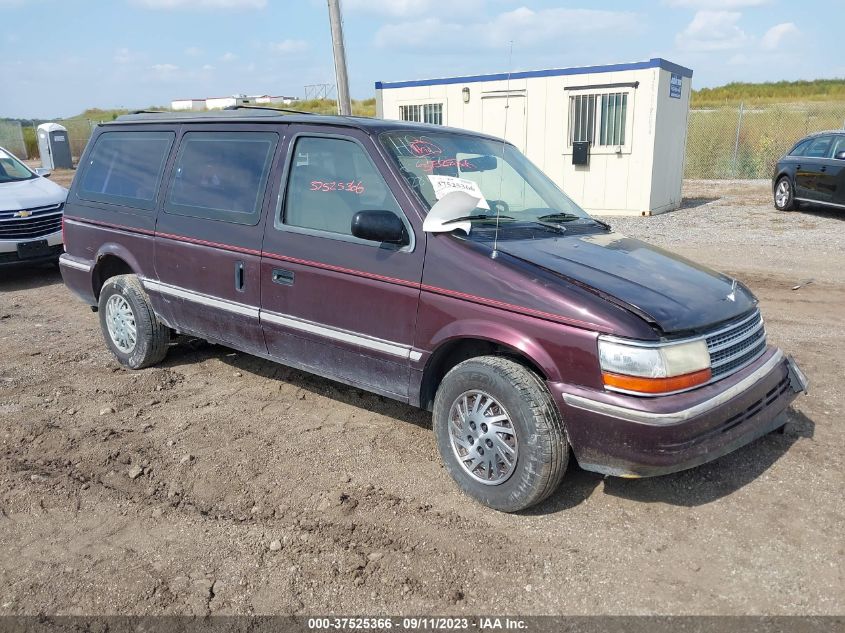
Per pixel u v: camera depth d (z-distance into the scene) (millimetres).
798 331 6355
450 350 3842
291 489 3787
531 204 4492
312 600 2922
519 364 3441
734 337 3502
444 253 3645
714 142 23906
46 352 6172
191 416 4742
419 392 3844
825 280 8344
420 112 16781
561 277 3404
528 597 2926
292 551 3242
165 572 3111
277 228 4391
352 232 3711
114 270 5941
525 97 15266
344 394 5102
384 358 3932
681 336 3223
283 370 5602
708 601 2887
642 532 3357
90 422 4652
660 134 14250
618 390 3121
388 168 3943
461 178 4234
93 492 3789
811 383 5082
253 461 4098
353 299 4008
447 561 3156
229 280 4688
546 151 15312
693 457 3162
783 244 10719
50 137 26125
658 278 3605
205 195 4902
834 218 13164
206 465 4055
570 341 3219
